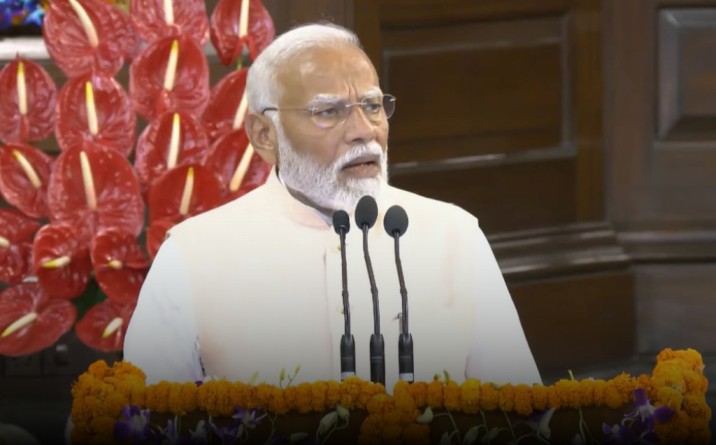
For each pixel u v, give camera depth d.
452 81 12.79
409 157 12.65
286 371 7.82
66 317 8.34
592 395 5.58
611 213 13.06
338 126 7.57
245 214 8.15
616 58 13.10
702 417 5.67
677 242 12.98
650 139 13.11
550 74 13.01
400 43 12.60
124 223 8.34
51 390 10.70
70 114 8.53
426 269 8.09
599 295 12.83
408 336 6.02
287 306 7.91
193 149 8.52
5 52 10.62
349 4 12.24
